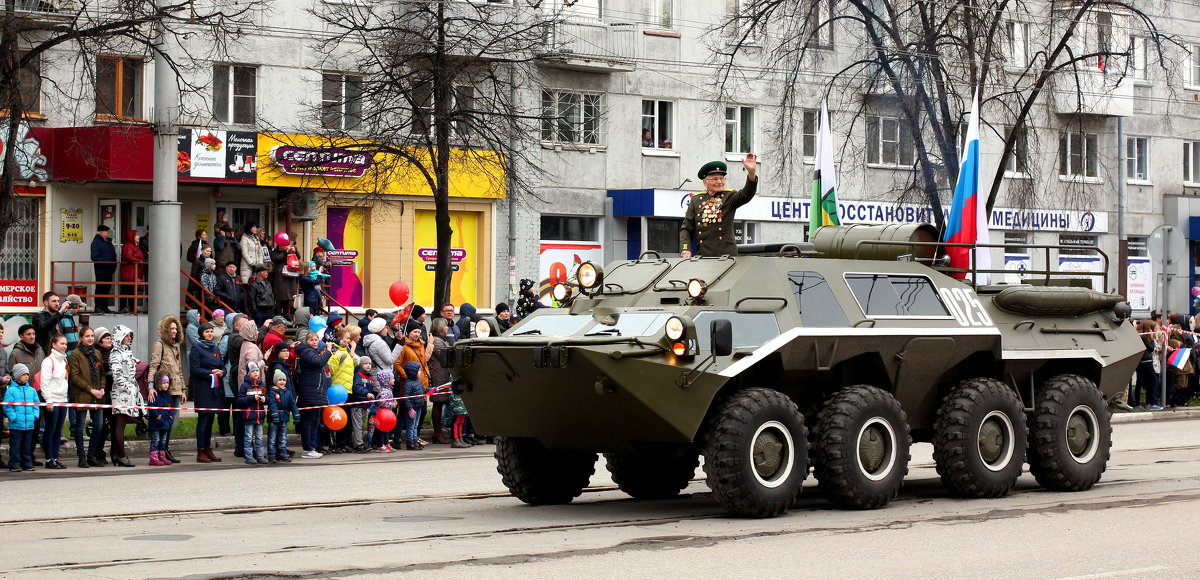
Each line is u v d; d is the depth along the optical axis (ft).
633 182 111.55
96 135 85.66
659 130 113.60
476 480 51.34
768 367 40.45
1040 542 34.58
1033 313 46.98
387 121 86.94
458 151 90.12
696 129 114.42
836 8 110.22
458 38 85.35
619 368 37.24
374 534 36.35
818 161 68.13
